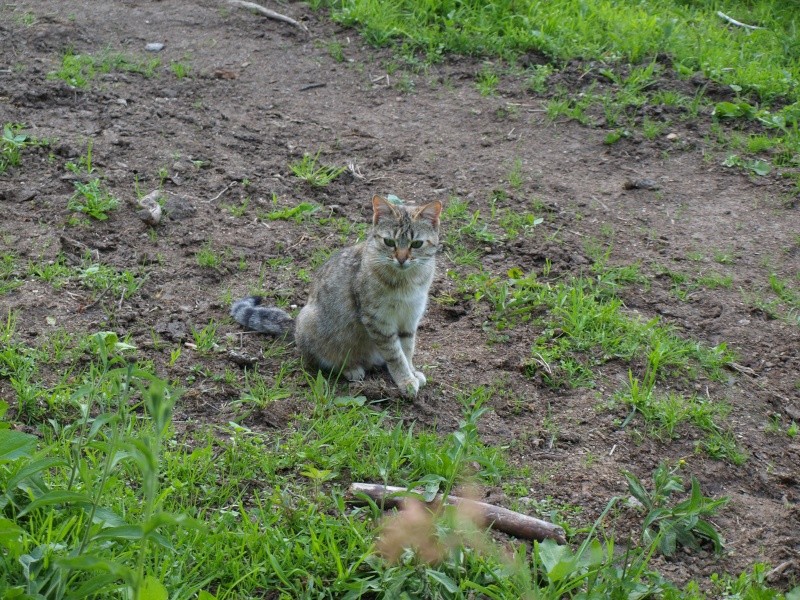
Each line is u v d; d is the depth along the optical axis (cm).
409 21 688
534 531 495
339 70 663
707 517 507
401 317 533
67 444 496
